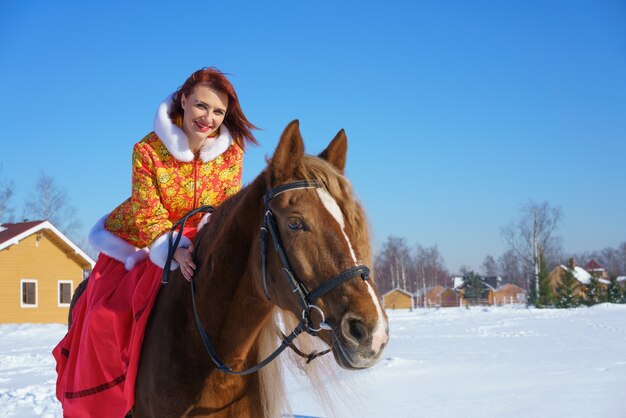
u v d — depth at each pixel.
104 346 3.08
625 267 117.00
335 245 2.34
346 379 3.18
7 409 6.82
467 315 29.25
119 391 3.06
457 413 5.89
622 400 6.26
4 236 27.36
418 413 5.89
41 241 28.19
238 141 3.64
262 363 2.66
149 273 3.22
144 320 3.02
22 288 27.48
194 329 2.89
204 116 3.39
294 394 6.87
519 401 6.39
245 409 2.90
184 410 2.81
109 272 3.52
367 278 2.31
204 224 3.35
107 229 3.64
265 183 2.75
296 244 2.39
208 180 3.54
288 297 2.45
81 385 3.13
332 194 2.46
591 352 10.92
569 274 48.41
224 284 2.84
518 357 10.42
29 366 11.20
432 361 10.02
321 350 2.97
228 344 2.84
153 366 2.91
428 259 87.75
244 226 2.80
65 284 29.11
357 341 2.19
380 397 6.76
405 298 58.31
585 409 5.89
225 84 3.43
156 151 3.39
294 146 2.54
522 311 32.00
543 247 51.81
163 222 3.34
